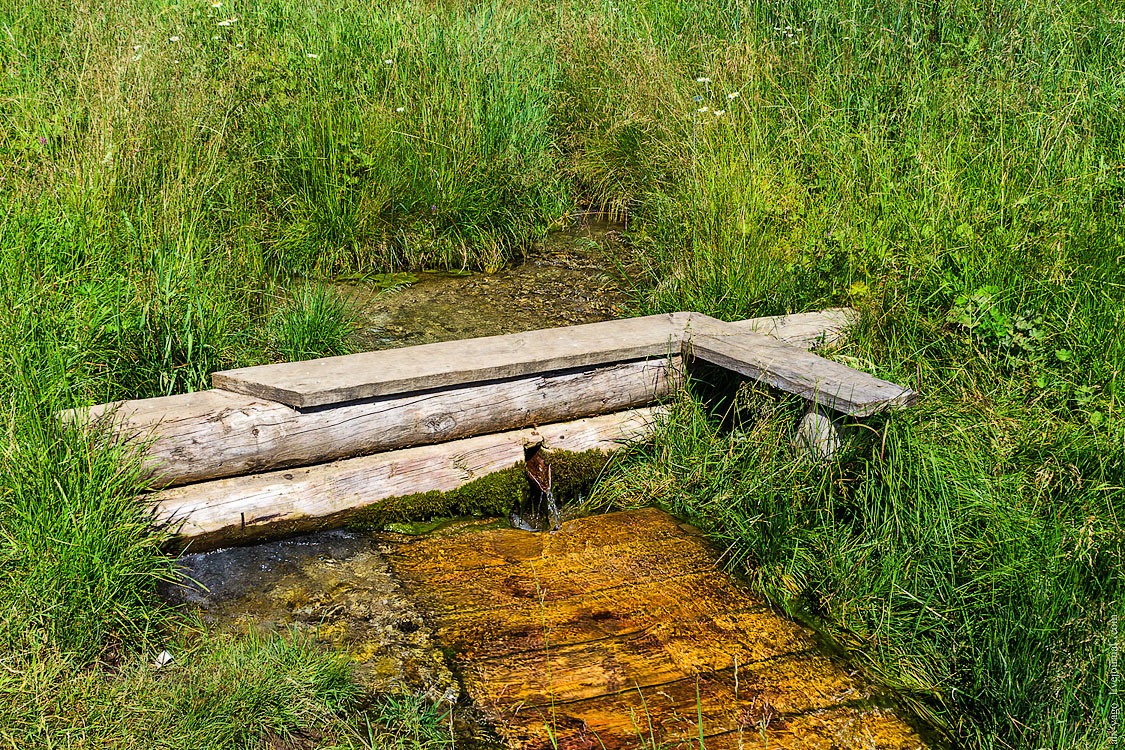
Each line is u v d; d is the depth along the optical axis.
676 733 3.00
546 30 9.02
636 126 7.72
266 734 2.81
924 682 3.33
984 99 6.71
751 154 6.23
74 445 3.23
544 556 3.92
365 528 3.99
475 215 6.63
